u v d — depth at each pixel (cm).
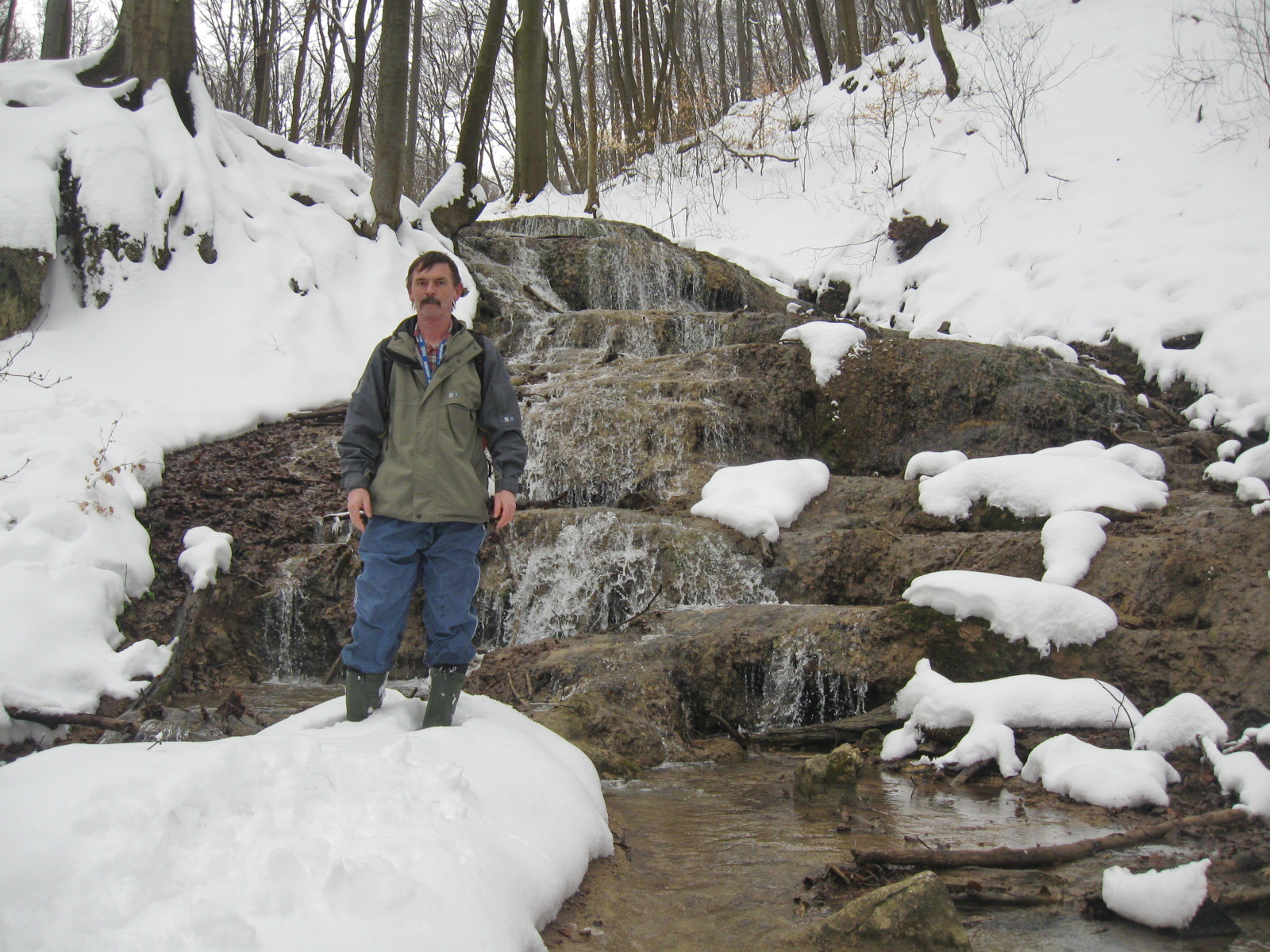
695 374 931
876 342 914
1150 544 555
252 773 224
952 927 251
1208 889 288
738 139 1981
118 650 508
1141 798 371
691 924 268
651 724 497
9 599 472
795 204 1669
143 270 866
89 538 538
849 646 529
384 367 346
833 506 765
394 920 188
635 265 1317
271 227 966
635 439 837
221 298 892
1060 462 690
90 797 198
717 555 672
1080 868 312
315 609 629
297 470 754
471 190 1304
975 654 506
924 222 1308
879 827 358
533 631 660
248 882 187
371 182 1148
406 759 257
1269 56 1207
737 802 400
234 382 832
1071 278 1072
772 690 541
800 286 1415
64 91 932
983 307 1121
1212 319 907
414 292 344
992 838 343
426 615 342
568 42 2525
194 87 1009
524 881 237
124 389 766
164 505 656
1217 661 467
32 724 426
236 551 638
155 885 181
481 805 253
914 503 740
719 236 1636
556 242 1336
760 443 873
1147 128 1273
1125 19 1583
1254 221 1006
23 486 547
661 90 2220
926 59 1862
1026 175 1310
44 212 820
